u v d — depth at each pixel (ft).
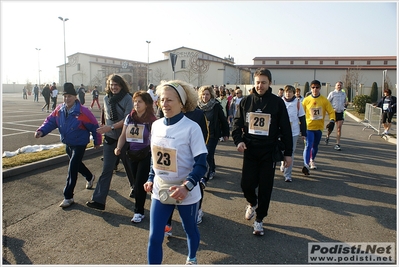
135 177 14.21
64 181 19.45
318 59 189.47
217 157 27.89
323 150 31.76
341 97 31.32
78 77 218.38
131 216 14.78
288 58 192.54
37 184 18.69
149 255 9.04
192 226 9.55
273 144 12.94
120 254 11.39
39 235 12.72
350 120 66.49
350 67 162.81
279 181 20.71
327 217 14.84
